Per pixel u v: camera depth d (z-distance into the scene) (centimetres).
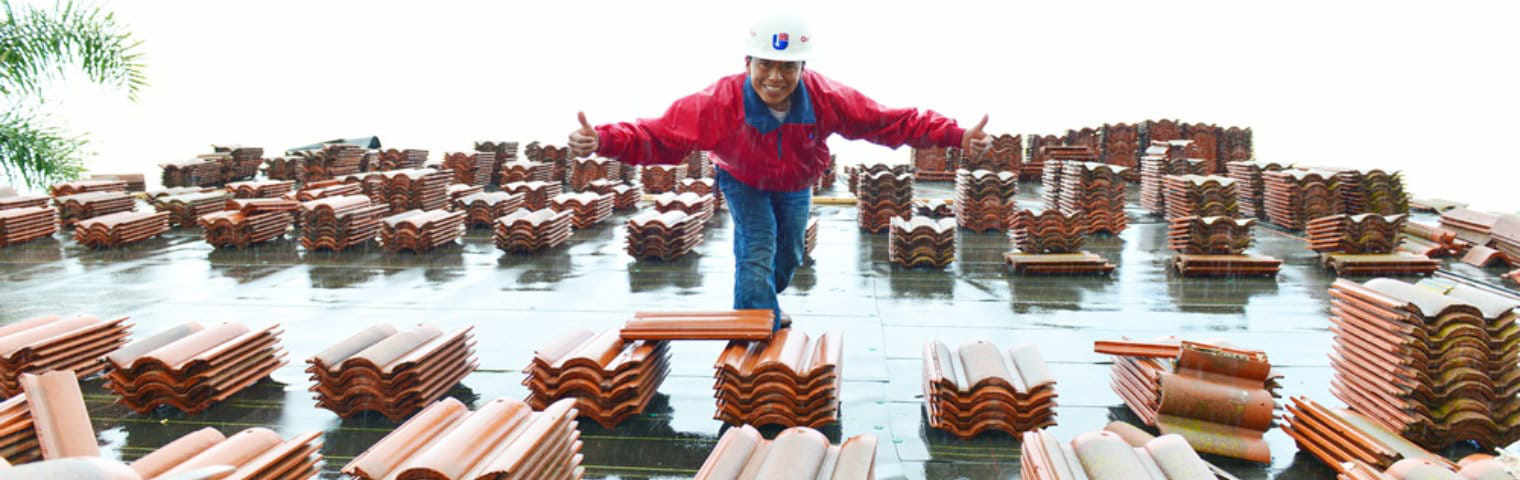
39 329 541
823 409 462
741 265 535
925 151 1902
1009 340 652
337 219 1016
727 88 485
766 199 529
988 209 1167
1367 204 1134
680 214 1023
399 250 1030
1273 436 459
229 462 349
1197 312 738
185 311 750
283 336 666
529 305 769
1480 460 354
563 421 378
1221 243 891
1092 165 1150
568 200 1205
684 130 475
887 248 1056
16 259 987
